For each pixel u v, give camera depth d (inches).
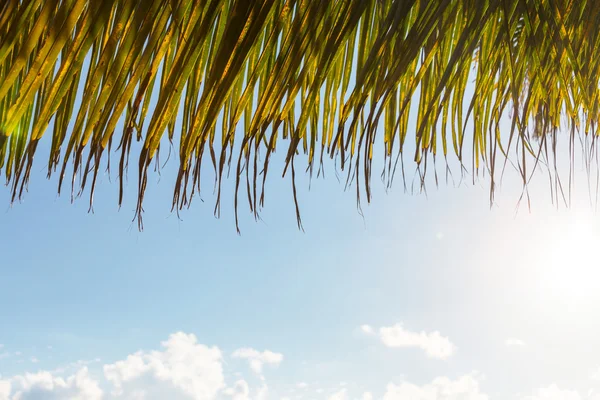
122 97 28.1
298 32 30.5
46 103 28.1
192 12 29.0
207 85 28.6
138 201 28.2
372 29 36.2
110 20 31.6
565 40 35.5
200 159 28.9
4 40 28.0
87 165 27.6
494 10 32.7
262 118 30.0
